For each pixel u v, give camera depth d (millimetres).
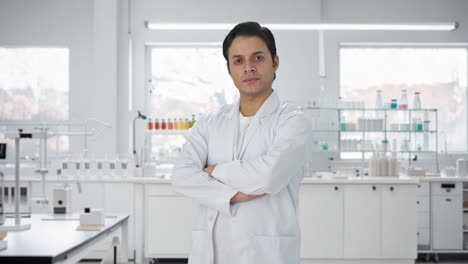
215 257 1476
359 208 4645
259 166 1418
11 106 6074
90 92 5949
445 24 5227
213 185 1470
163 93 6137
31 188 4797
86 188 4848
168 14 5945
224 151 1548
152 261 4871
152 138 6043
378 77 6160
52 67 6090
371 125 5492
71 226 2670
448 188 5148
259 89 1465
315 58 5914
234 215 1444
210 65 6137
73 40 5984
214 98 6129
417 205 5137
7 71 6090
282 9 5922
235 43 1440
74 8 5988
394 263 4688
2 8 6012
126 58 5812
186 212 4734
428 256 5172
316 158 5820
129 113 5816
